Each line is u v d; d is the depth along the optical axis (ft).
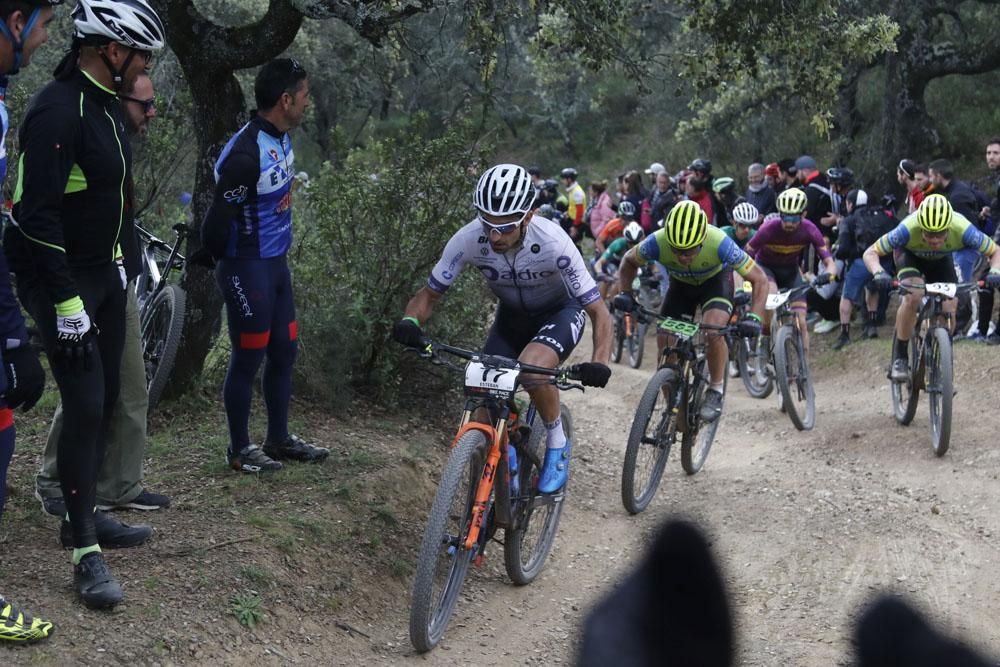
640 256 19.56
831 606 13.57
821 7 20.17
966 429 22.21
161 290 16.79
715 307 19.57
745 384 28.94
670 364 18.31
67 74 10.33
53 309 10.17
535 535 14.85
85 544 10.43
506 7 18.13
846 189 36.06
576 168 72.18
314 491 14.57
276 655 10.71
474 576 14.42
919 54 44.27
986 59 43.37
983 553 15.37
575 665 2.13
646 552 2.19
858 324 34.60
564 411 14.57
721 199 37.06
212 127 16.96
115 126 10.69
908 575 14.53
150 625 10.19
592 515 17.84
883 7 41.93
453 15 18.85
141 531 12.07
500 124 21.59
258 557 12.07
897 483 19.22
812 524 16.72
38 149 9.80
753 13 19.90
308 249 20.10
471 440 11.91
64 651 9.38
